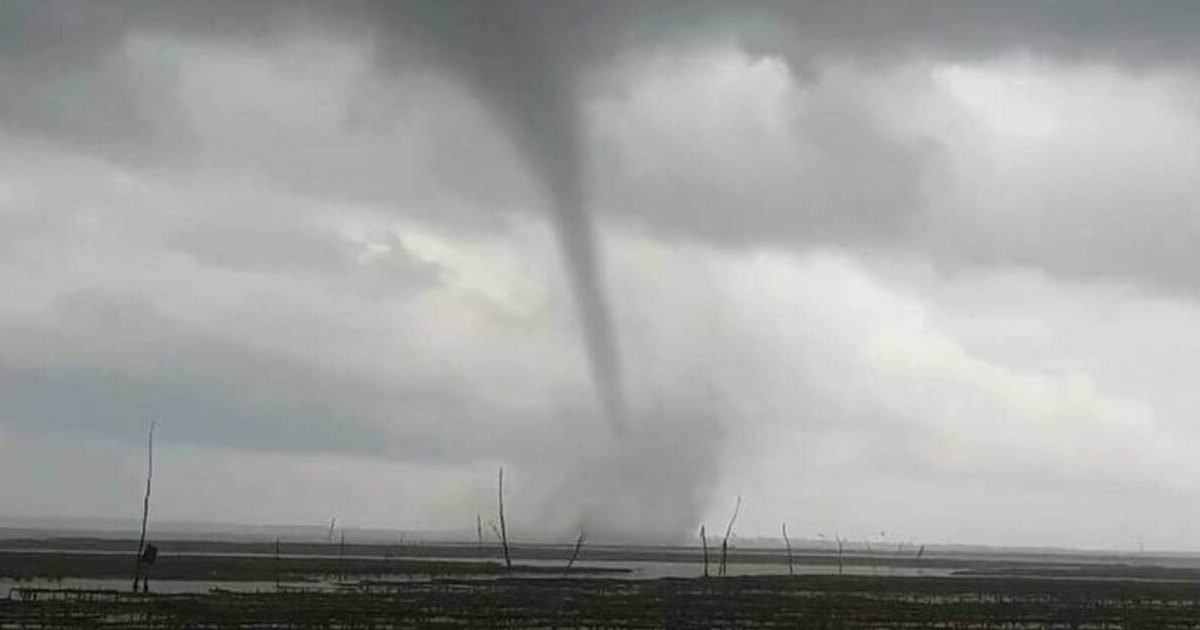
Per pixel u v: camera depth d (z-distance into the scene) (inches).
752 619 2659.9
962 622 2689.5
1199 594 4138.8
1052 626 2657.5
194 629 2194.9
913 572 6520.7
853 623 2620.6
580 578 4466.0
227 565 4692.4
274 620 2365.9
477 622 2449.6
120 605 2591.0
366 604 2795.3
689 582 4256.9
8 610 2415.1
